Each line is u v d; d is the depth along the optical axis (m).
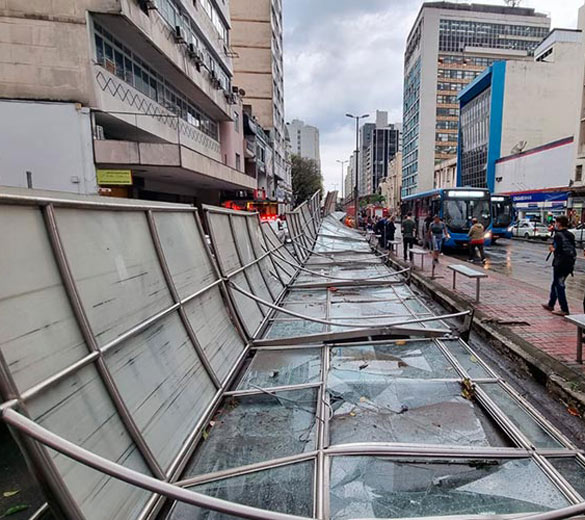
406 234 13.00
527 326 5.57
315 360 4.37
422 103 73.88
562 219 6.12
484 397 3.39
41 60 11.64
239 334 4.64
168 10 15.63
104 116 12.84
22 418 1.44
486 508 2.17
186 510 2.19
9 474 2.70
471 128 50.44
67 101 11.86
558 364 4.12
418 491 2.29
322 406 3.25
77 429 1.82
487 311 6.40
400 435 2.91
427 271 11.16
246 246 6.76
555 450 2.64
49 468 1.56
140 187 16.80
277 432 2.95
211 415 3.08
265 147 40.31
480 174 47.22
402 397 3.50
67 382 1.86
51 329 1.86
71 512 1.61
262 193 35.06
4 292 1.64
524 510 2.14
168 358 2.91
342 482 2.36
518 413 3.17
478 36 81.12
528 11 83.12
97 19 12.16
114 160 12.56
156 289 3.06
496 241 23.77
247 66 42.34
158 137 16.17
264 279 7.20
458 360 4.36
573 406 3.47
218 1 23.02
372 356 4.47
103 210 2.64
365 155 166.38
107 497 1.86
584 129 27.16
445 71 80.06
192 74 18.30
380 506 2.18
